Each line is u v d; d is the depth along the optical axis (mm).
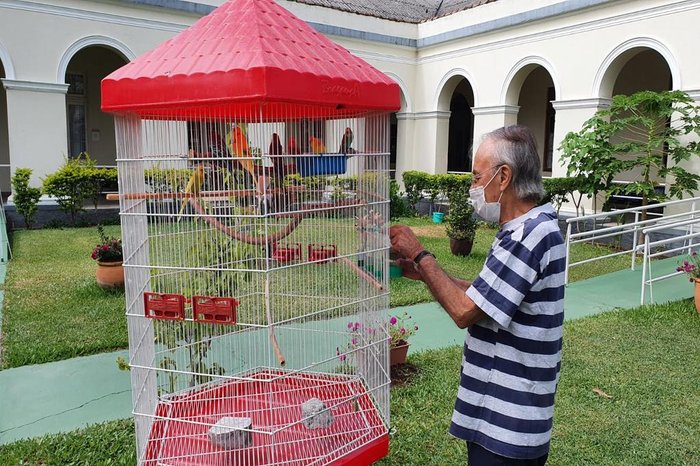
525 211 1920
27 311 5664
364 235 2301
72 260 8109
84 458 3105
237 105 1951
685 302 6383
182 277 2293
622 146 9289
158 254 2250
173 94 1816
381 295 2324
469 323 1884
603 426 3557
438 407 3764
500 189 1908
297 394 2523
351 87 1926
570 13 11078
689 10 9180
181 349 2629
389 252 2354
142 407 2236
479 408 1928
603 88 10695
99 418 3627
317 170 2174
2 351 4680
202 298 2012
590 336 5238
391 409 3725
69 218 11438
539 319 1837
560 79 11469
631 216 10617
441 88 14531
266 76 1678
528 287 1789
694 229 9047
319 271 2439
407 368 4430
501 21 12492
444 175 13609
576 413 3719
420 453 3223
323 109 2154
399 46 14836
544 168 14953
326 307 2508
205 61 1833
